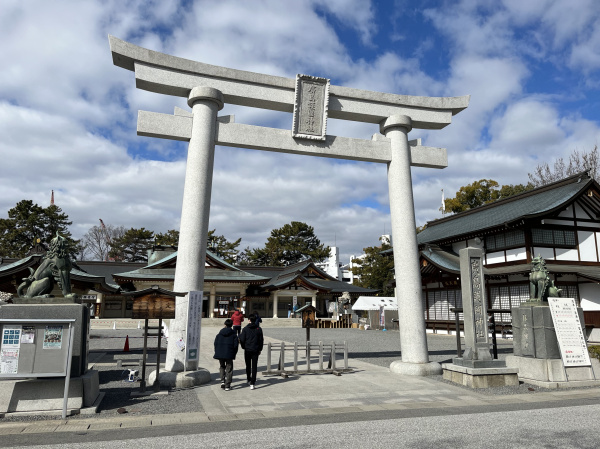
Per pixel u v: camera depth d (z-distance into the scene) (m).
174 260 39.22
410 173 12.62
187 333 9.85
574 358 10.23
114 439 5.71
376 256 53.69
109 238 72.12
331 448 5.32
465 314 10.65
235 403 8.05
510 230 24.56
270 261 64.56
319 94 12.11
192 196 10.40
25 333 7.00
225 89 11.30
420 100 13.11
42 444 5.46
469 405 8.05
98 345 19.28
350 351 16.98
